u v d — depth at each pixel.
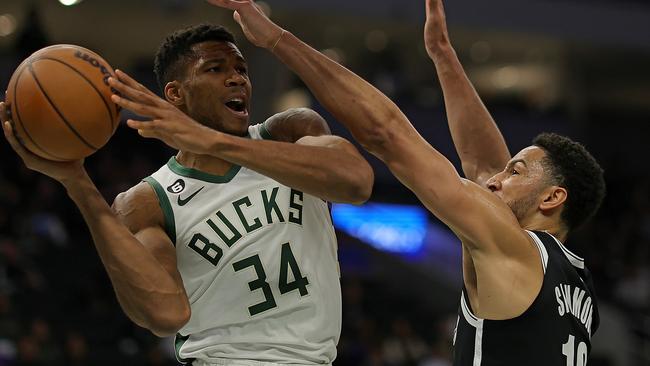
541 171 4.65
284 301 4.38
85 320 14.52
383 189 20.86
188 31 4.48
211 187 4.43
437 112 20.83
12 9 22.52
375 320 17.09
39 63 3.87
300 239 4.43
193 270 4.41
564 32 20.91
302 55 4.15
